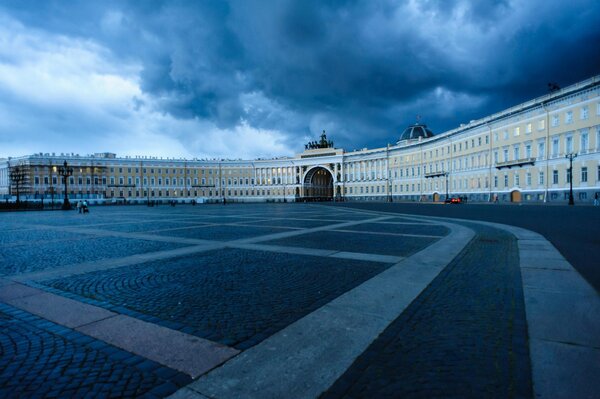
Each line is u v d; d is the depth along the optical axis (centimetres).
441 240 1334
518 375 361
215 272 847
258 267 897
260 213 3700
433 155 9031
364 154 11638
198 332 487
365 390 343
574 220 2152
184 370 385
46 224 2395
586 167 5047
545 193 5706
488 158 7025
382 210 4081
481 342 440
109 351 432
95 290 703
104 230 1903
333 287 703
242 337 469
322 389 346
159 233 1714
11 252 1175
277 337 465
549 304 571
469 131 7588
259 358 409
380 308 573
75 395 341
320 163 12850
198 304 609
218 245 1281
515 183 6359
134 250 1192
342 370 380
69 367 394
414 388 344
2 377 376
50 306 605
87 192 11175
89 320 537
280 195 13588
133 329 500
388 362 396
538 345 423
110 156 11975
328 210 4253
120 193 11644
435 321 514
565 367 370
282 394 338
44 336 479
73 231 1869
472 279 746
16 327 512
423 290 671
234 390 344
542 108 5750
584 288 657
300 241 1364
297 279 770
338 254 1065
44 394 343
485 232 1573
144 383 360
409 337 461
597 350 406
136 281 770
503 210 3584
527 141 6069
